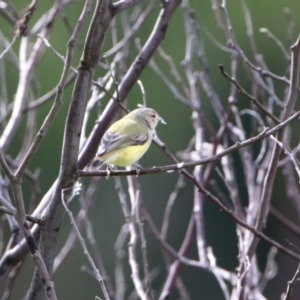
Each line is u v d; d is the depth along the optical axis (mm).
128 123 12016
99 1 7566
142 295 9633
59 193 7965
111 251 25484
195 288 25047
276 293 23047
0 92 24500
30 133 11859
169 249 11055
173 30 28531
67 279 24953
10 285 10070
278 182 23641
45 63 27797
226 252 26203
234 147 7977
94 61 7871
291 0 29859
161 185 27219
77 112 7902
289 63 11930
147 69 28438
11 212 7227
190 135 28859
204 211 26359
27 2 25344
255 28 29359
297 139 21141
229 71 27719
